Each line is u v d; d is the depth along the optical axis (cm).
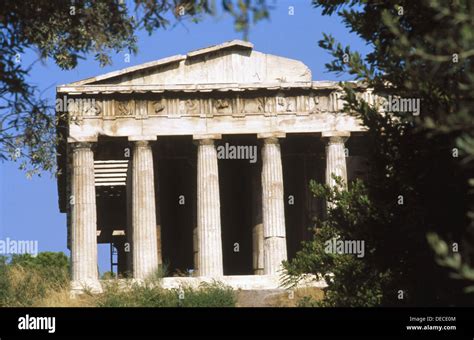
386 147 3453
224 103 9700
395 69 3316
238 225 11356
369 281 3781
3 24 3042
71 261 9500
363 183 3534
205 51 9750
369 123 3475
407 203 3409
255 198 10025
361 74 3450
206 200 9619
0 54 3019
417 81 3045
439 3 2611
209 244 9588
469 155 2630
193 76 9762
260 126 9669
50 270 8725
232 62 9794
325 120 9662
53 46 3167
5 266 7950
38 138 3219
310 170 10256
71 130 9469
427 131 3262
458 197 3297
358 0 3488
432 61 2867
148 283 7825
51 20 3106
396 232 3462
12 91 2980
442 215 3347
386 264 3509
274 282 9331
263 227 9669
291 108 9688
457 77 2923
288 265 4678
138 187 9581
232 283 9294
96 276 9431
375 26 3444
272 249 9531
